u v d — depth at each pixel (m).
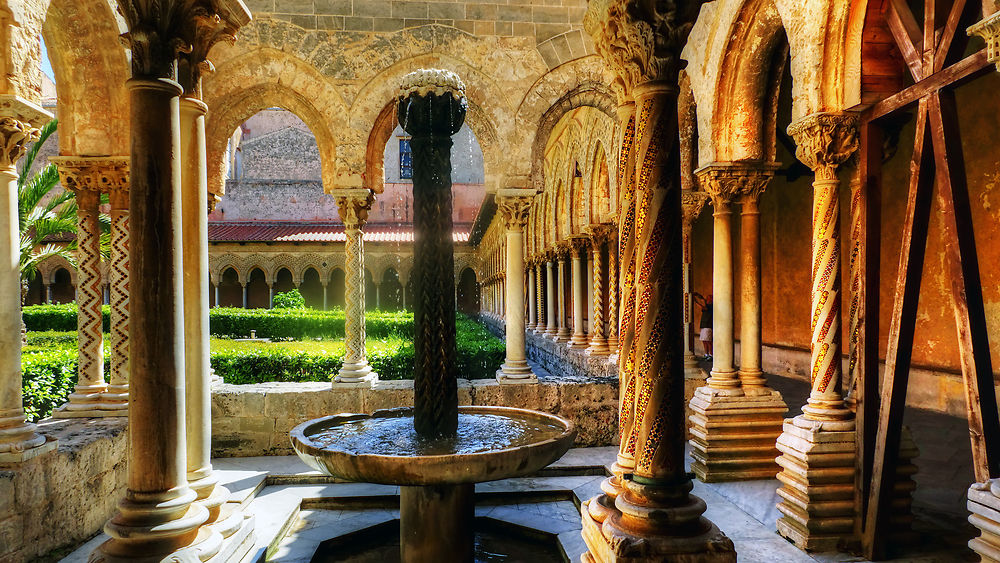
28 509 3.55
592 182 10.47
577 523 4.69
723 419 5.41
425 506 3.72
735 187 5.50
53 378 7.21
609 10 2.94
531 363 15.93
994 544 2.70
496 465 3.24
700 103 5.70
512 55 7.08
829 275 4.13
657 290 2.77
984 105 6.93
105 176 5.54
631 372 3.21
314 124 7.27
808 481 3.95
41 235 9.90
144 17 2.85
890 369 3.64
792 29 4.21
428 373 3.96
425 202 3.94
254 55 6.88
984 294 6.97
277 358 7.96
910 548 3.83
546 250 15.10
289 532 4.59
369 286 27.06
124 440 4.79
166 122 2.90
